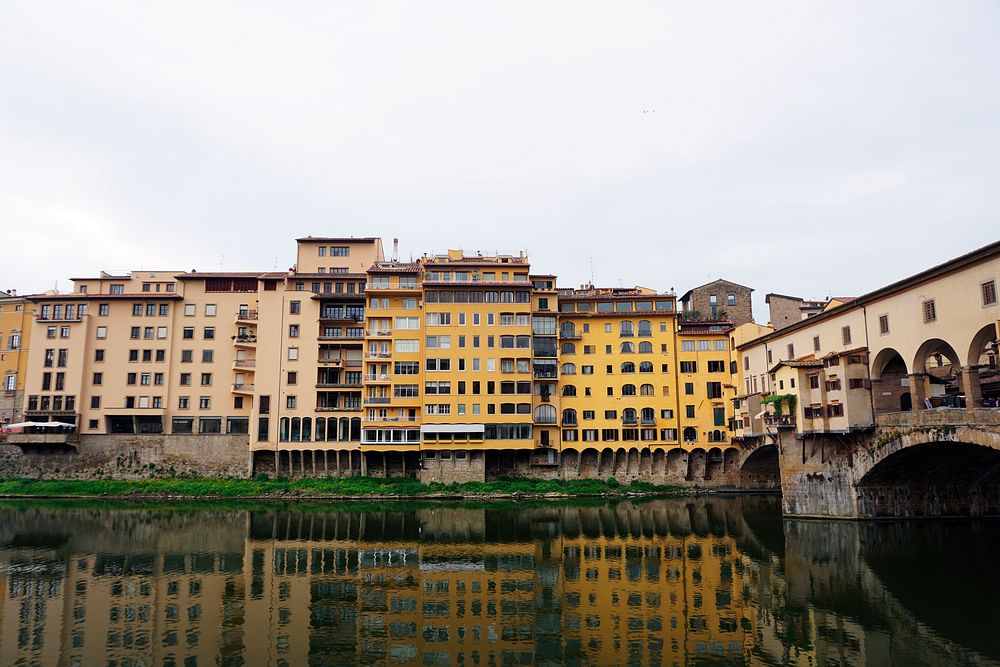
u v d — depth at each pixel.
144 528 54.66
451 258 89.38
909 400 52.12
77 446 82.19
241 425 83.94
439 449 79.25
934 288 44.81
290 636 27.53
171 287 88.94
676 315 86.06
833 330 57.81
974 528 50.94
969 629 27.67
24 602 32.56
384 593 34.00
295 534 51.59
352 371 84.12
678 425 84.00
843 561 40.19
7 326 89.06
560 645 26.30
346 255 89.38
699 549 44.72
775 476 83.06
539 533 51.81
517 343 81.81
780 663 24.23
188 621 29.53
